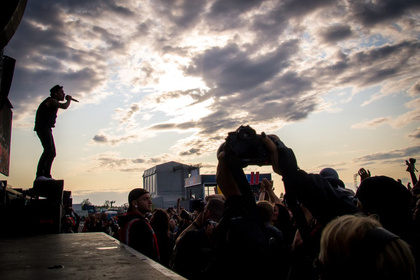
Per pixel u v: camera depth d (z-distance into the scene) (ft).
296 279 6.98
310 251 6.72
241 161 6.82
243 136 6.79
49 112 25.71
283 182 6.66
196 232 10.95
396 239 4.16
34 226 20.81
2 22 16.10
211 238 10.36
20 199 22.67
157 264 8.14
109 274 6.91
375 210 7.23
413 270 4.13
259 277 6.61
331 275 4.40
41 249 11.94
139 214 13.57
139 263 8.32
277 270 6.98
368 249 4.16
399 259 4.06
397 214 7.13
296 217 6.74
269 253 6.66
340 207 6.77
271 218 11.40
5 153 32.96
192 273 10.28
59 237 17.72
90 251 10.95
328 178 8.11
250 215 6.72
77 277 6.68
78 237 17.38
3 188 23.93
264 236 6.73
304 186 6.73
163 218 16.49
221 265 6.87
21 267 8.05
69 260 9.03
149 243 12.93
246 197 6.66
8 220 20.59
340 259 4.30
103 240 15.15
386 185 7.23
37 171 25.03
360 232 4.28
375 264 4.11
